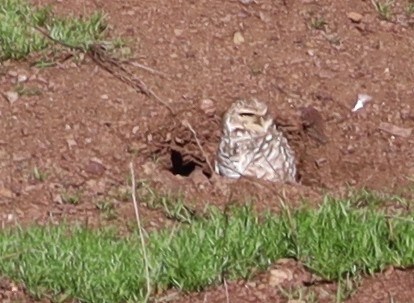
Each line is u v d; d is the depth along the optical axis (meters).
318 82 13.05
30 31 12.98
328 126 12.73
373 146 12.48
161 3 13.63
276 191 11.12
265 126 12.07
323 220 10.12
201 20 13.52
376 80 13.13
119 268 9.68
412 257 9.82
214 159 12.58
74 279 9.62
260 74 13.02
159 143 12.34
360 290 9.66
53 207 10.90
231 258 9.85
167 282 9.68
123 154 11.89
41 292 9.62
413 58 13.45
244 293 9.67
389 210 10.66
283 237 10.05
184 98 12.62
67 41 12.94
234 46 13.30
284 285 9.74
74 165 11.58
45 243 10.04
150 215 10.77
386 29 13.79
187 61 13.02
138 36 13.20
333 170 12.41
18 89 12.46
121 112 12.34
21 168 11.45
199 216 10.66
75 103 12.38
